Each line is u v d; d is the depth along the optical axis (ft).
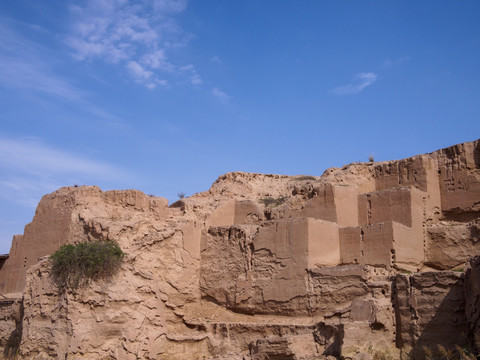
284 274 99.96
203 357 100.53
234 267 108.37
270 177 143.84
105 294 97.35
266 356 89.56
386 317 84.69
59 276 98.99
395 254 96.32
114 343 95.55
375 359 80.74
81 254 98.43
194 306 110.83
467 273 80.02
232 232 110.83
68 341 93.04
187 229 113.39
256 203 123.44
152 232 111.04
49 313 98.48
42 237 125.18
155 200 118.73
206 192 136.36
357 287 90.84
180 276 110.22
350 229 102.47
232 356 96.32
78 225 115.03
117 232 108.06
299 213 112.68
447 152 116.47
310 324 92.32
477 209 109.70
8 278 135.54
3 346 118.52
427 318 83.25
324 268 95.30
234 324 100.58
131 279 101.50
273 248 102.73
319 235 100.27
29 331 99.71
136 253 106.63
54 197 125.18
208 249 113.70
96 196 120.57
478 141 112.78
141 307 100.07
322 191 110.22
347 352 80.94
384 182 117.91
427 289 84.43
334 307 92.68
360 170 121.08
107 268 99.60
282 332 94.27
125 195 119.03
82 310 95.50
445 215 113.39
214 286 110.32
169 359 99.14
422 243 105.60
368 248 99.50
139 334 97.30
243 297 104.68
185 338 100.73
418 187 112.47
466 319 79.41
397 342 85.25
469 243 102.63
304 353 87.61
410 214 104.32
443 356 78.33
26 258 129.39
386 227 97.86
